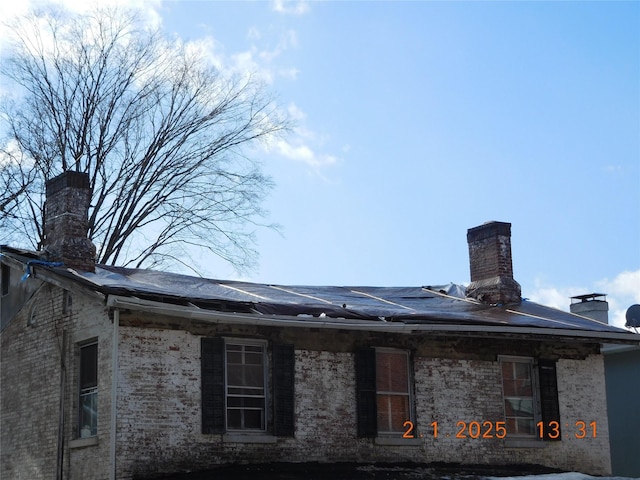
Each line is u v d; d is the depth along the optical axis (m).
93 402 17.81
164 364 17.58
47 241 19.84
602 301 28.97
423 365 20.78
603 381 23.39
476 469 20.56
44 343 19.23
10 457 19.50
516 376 22.22
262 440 18.28
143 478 16.84
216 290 19.84
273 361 18.88
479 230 25.25
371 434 19.59
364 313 19.56
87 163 34.00
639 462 27.47
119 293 16.61
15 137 32.47
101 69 34.31
